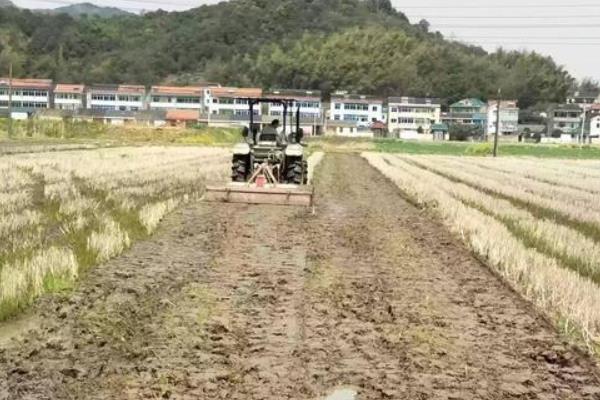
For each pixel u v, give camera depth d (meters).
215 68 136.12
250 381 6.18
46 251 10.42
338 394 5.94
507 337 7.77
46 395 5.69
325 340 7.44
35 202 16.91
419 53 142.12
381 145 84.00
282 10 154.25
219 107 115.31
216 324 7.84
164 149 50.28
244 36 148.88
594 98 148.62
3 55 132.62
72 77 133.62
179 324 7.82
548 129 129.25
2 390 5.77
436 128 116.44
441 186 25.98
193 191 21.34
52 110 111.00
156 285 9.52
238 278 10.27
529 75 147.38
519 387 6.29
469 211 17.56
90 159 33.72
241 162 20.78
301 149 20.44
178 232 14.14
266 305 8.79
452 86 138.50
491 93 141.62
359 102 122.69
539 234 14.12
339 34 146.25
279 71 133.88
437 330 7.95
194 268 10.83
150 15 163.12
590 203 22.06
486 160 53.12
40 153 38.38
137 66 138.12
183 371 6.35
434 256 12.47
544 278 9.77
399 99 124.94
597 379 6.59
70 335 7.20
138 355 6.74
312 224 16.05
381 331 7.84
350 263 11.69
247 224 15.62
